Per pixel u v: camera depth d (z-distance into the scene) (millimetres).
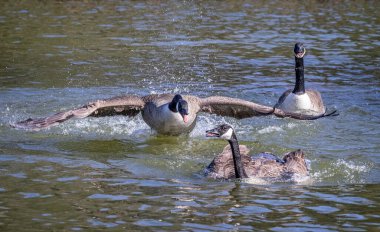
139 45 25391
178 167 13664
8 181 12367
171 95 16250
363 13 31500
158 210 11031
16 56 23594
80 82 20609
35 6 32125
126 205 11250
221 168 13164
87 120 17219
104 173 13062
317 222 10625
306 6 33094
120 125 16906
